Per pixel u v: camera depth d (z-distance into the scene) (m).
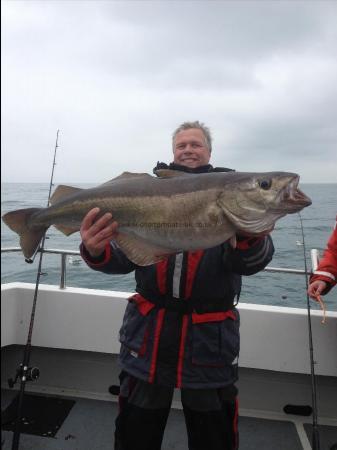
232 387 2.09
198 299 1.97
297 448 2.80
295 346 3.00
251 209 1.82
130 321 2.09
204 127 2.45
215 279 1.97
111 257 2.05
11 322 3.30
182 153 2.36
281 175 1.83
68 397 3.33
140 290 2.11
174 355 1.94
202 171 2.34
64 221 2.17
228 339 1.98
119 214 1.99
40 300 3.30
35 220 2.26
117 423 2.12
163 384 1.93
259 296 4.51
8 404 3.22
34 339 3.31
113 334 3.22
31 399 3.29
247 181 1.82
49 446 2.75
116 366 3.35
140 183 2.03
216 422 1.98
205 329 1.95
